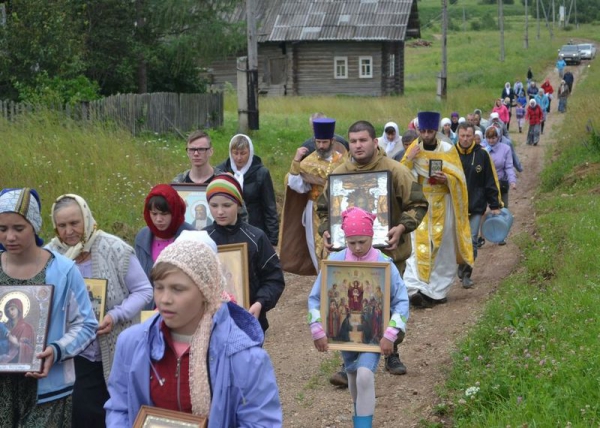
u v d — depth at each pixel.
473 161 11.86
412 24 52.81
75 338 4.71
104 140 15.38
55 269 4.76
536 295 8.59
